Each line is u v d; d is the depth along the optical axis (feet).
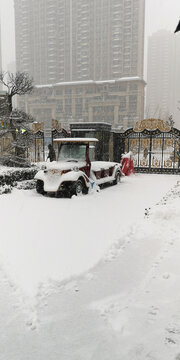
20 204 28.53
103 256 15.38
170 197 30.19
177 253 15.60
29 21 372.17
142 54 327.88
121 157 58.90
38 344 8.84
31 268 13.91
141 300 11.18
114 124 307.58
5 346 8.77
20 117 50.47
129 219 23.24
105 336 9.14
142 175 56.95
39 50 370.53
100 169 39.88
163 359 8.08
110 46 330.13
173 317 10.00
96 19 333.01
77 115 323.78
